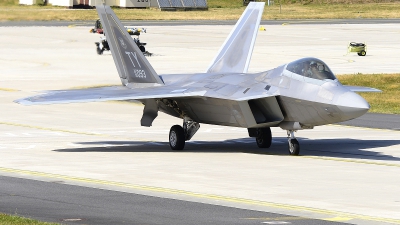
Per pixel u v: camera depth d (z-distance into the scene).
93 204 54.72
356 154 84.69
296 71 81.31
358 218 50.44
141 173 70.12
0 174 68.94
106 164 76.06
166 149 89.25
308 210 53.03
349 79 181.25
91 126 110.38
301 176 68.44
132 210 52.50
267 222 48.78
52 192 59.75
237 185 63.50
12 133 101.31
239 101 81.69
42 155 82.31
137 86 94.88
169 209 53.03
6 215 48.66
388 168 73.81
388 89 169.50
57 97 84.62
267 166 74.81
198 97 86.81
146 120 94.50
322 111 77.88
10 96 146.00
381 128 111.62
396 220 49.84
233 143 95.62
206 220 49.22
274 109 82.44
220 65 100.00
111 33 96.69
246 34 101.88
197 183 64.50
